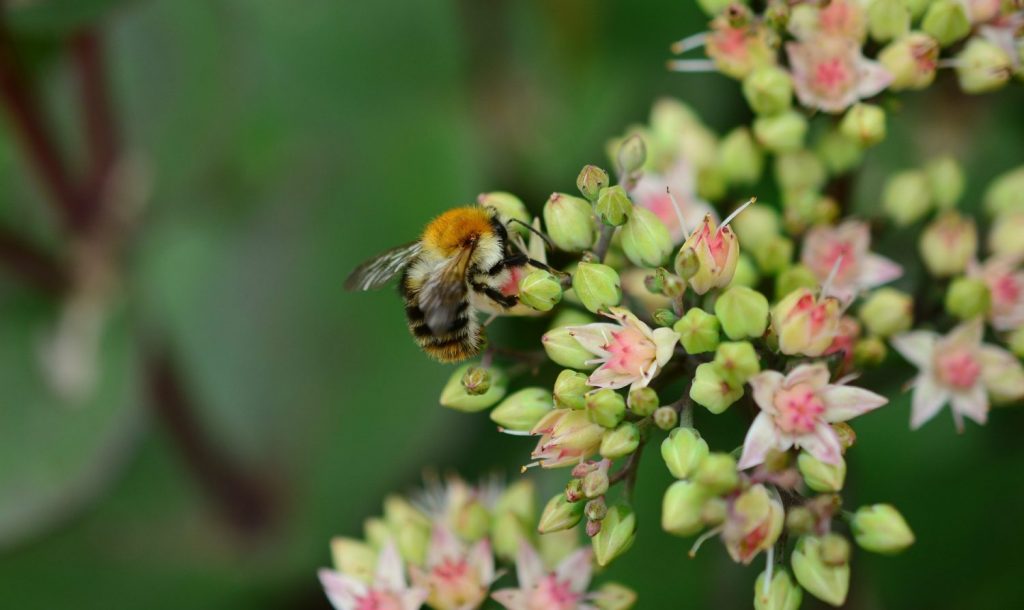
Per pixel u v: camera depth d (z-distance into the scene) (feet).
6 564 1.04
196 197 1.06
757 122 0.87
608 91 1.08
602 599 0.85
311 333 1.05
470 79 1.10
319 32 1.12
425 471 1.01
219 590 1.05
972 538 0.97
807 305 0.81
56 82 1.07
